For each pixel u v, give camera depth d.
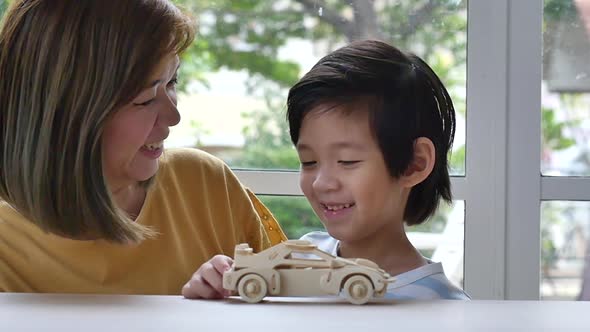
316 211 0.94
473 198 1.33
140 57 0.83
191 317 0.59
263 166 1.40
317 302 0.67
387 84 0.92
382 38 1.37
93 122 0.82
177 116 0.90
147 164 0.90
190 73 1.41
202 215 1.05
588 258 1.34
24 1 0.85
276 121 1.40
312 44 1.39
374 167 0.91
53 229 0.87
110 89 0.82
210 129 1.41
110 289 0.94
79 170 0.83
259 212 1.15
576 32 1.33
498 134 1.32
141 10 0.84
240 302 0.67
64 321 0.57
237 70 1.41
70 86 0.82
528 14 1.31
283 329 0.55
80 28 0.82
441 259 1.35
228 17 1.40
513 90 1.32
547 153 1.34
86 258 0.93
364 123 0.90
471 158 1.33
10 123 0.85
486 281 1.33
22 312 0.61
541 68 1.32
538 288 1.33
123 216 0.87
